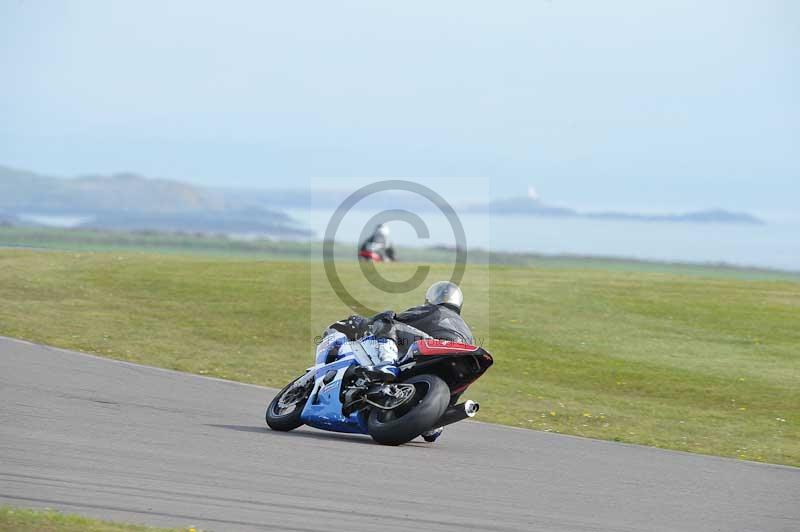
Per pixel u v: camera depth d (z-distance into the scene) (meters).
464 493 32.25
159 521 25.55
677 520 30.73
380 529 26.45
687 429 56.62
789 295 118.25
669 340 92.00
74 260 117.81
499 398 64.44
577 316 102.06
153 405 47.75
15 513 23.88
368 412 41.59
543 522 28.92
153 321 86.69
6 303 89.06
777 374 78.44
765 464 44.62
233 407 50.12
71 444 35.00
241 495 29.17
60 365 59.34
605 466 40.56
